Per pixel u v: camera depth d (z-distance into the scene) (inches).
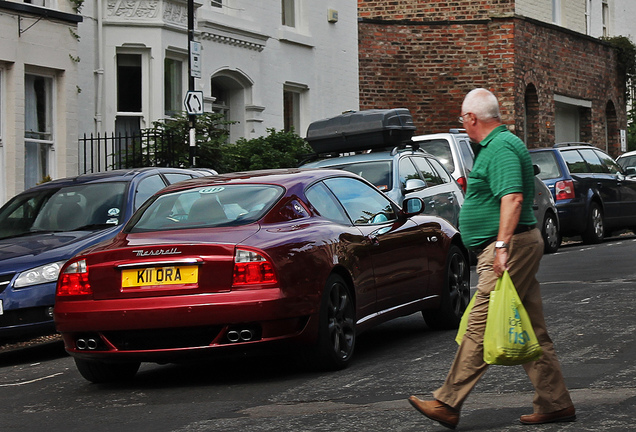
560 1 1865.2
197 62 859.4
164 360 400.5
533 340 297.1
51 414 374.0
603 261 858.1
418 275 500.1
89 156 1009.5
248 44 1219.9
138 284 399.9
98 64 1018.1
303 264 404.5
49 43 922.7
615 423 305.6
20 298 505.7
